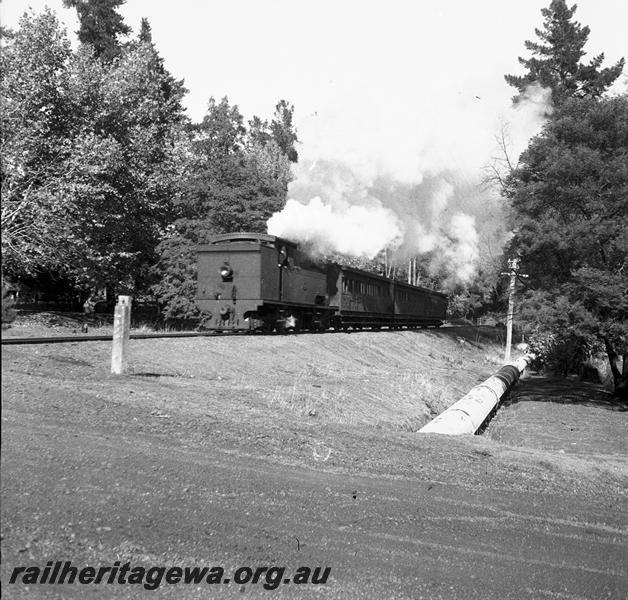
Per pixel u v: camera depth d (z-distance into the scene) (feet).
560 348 112.68
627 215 69.46
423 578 16.24
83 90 83.82
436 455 30.53
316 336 84.12
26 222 74.28
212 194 97.04
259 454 25.30
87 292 112.16
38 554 14.46
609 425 61.52
